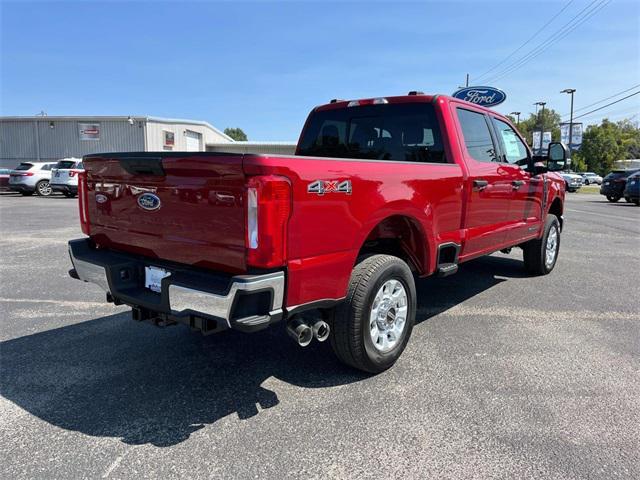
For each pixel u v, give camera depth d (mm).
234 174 2680
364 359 3473
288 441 2799
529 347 4234
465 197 4480
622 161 81062
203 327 2867
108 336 4461
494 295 5945
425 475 2502
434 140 4516
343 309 3340
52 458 2631
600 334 4586
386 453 2688
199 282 2830
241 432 2893
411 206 3693
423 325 4789
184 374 3674
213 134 41094
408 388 3451
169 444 2768
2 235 10211
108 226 3672
